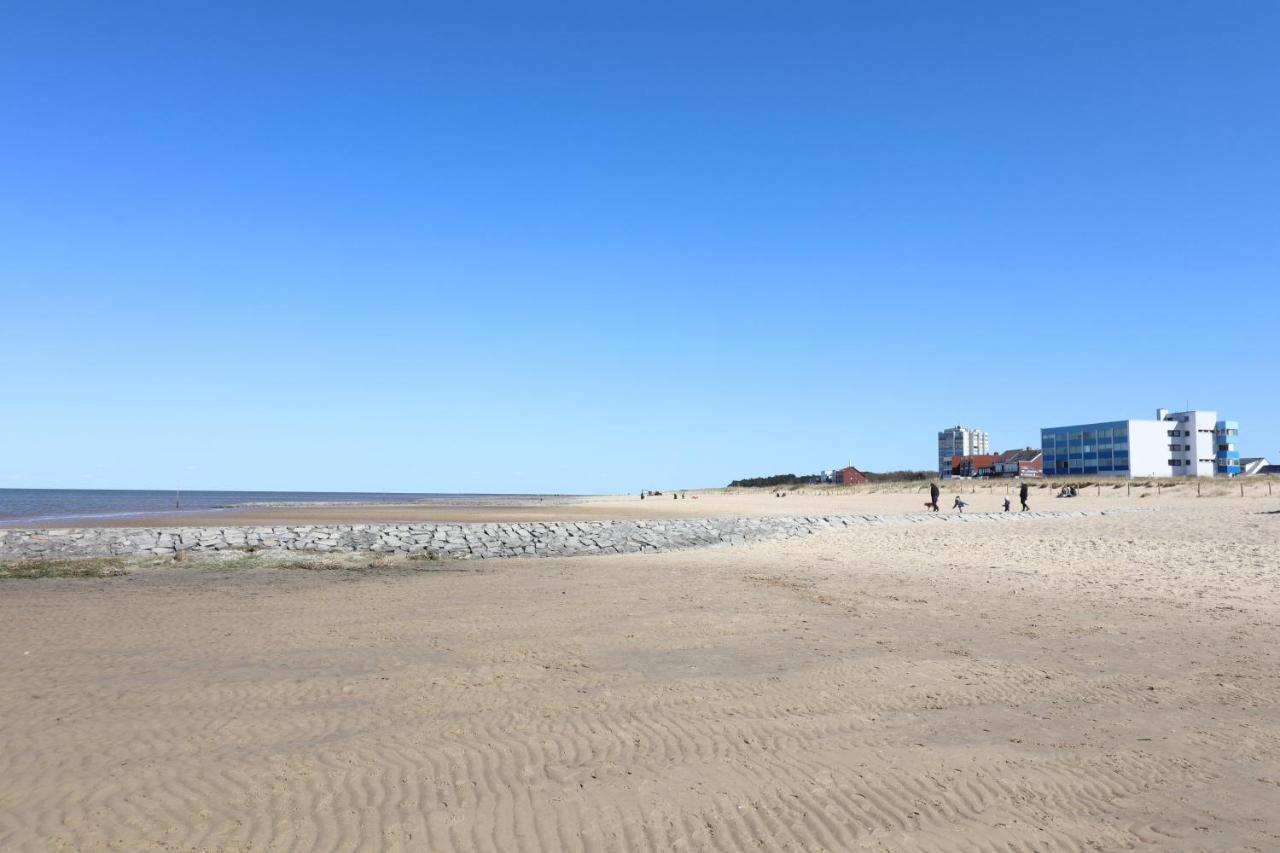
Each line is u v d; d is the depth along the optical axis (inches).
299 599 703.1
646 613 603.5
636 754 291.3
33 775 267.0
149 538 1363.2
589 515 2689.5
